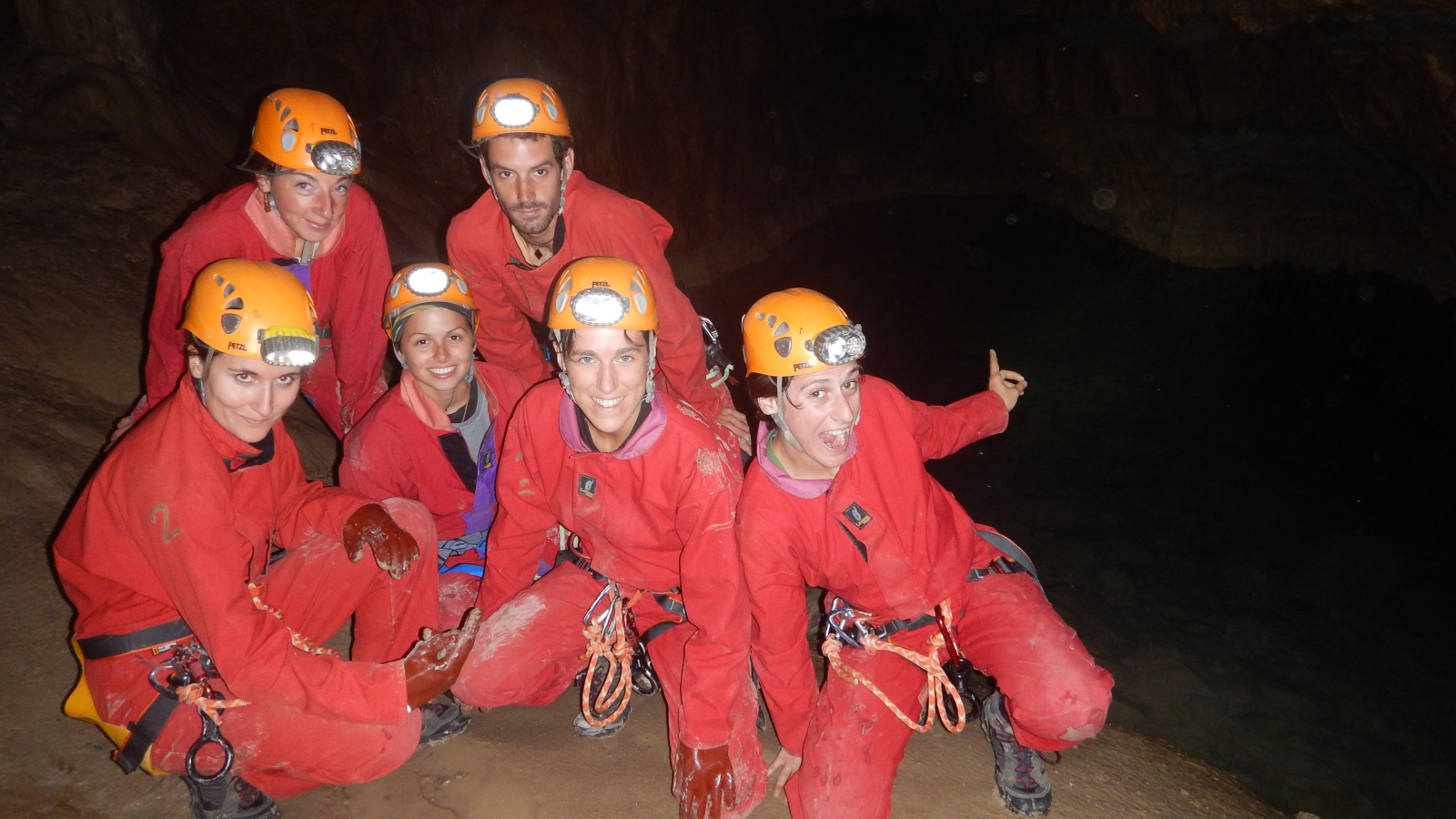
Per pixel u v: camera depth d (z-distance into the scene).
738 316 10.32
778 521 2.43
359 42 9.07
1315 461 7.27
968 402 2.90
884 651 2.57
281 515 2.48
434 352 2.77
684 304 3.28
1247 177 12.24
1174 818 2.78
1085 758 2.98
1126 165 13.55
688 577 2.44
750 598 2.48
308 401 4.92
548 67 9.06
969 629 2.59
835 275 11.87
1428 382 8.54
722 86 11.77
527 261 3.28
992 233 13.99
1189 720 4.51
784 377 2.26
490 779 2.59
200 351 2.08
